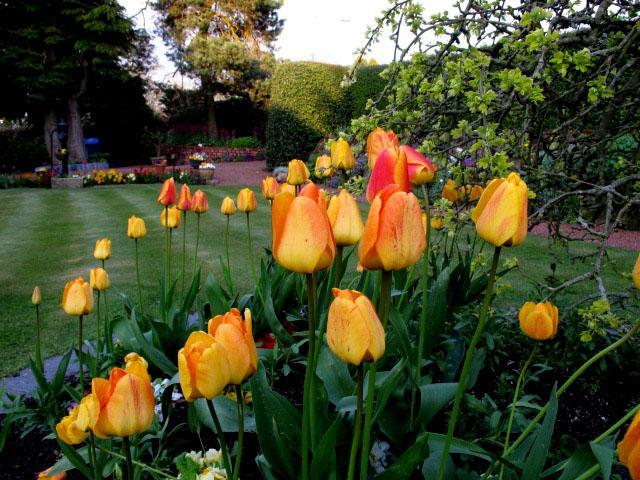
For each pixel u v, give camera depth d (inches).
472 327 99.0
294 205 34.6
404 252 34.4
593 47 109.0
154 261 234.1
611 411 95.0
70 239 294.5
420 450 42.6
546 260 219.1
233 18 1034.1
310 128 651.5
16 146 759.1
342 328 32.5
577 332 105.0
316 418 52.8
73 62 799.1
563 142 112.7
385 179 43.2
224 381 34.8
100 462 61.9
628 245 247.8
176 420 83.5
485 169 90.7
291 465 49.6
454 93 91.7
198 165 701.9
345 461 57.6
